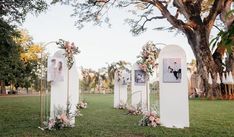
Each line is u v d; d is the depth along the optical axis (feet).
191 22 86.74
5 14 50.26
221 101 77.97
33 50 165.48
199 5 87.10
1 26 56.90
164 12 87.40
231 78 90.43
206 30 87.35
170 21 87.81
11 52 73.82
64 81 27.91
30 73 171.63
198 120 33.17
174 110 28.17
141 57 36.32
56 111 27.50
